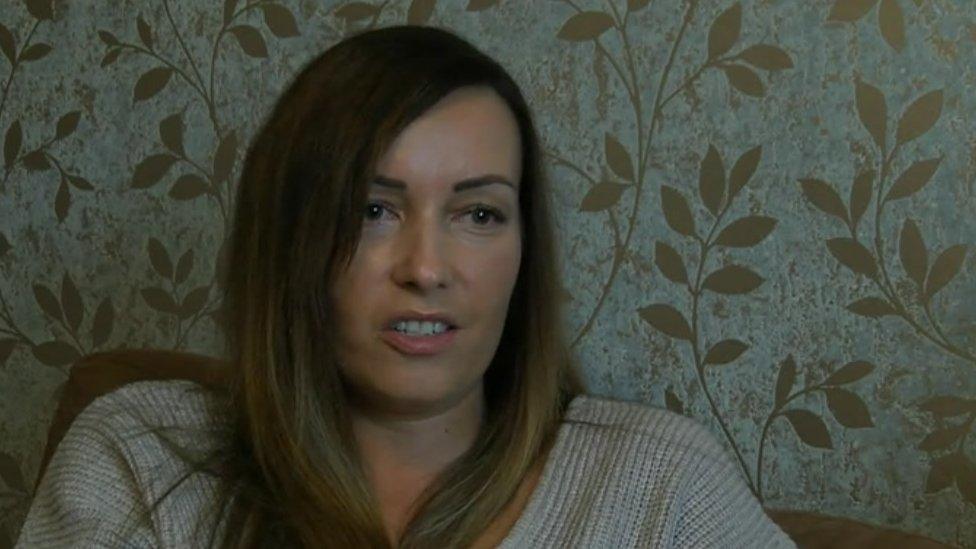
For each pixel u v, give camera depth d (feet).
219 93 4.80
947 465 3.92
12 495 5.37
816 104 3.95
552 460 3.54
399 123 3.22
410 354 3.32
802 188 3.99
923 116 3.84
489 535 3.45
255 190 3.51
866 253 3.94
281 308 3.43
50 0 5.07
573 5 4.24
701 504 3.43
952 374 3.89
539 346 3.65
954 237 3.84
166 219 4.95
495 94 3.41
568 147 4.27
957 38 3.80
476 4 4.37
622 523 3.39
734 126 4.06
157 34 4.89
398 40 3.39
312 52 4.64
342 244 3.27
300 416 3.42
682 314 4.18
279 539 3.38
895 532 3.48
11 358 5.30
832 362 4.01
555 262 3.72
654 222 4.19
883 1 3.86
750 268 4.08
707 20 4.06
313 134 3.30
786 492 4.11
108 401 3.79
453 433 3.56
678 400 4.21
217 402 3.75
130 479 3.55
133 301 5.05
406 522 3.52
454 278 3.29
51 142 5.12
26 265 5.22
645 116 4.17
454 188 3.27
